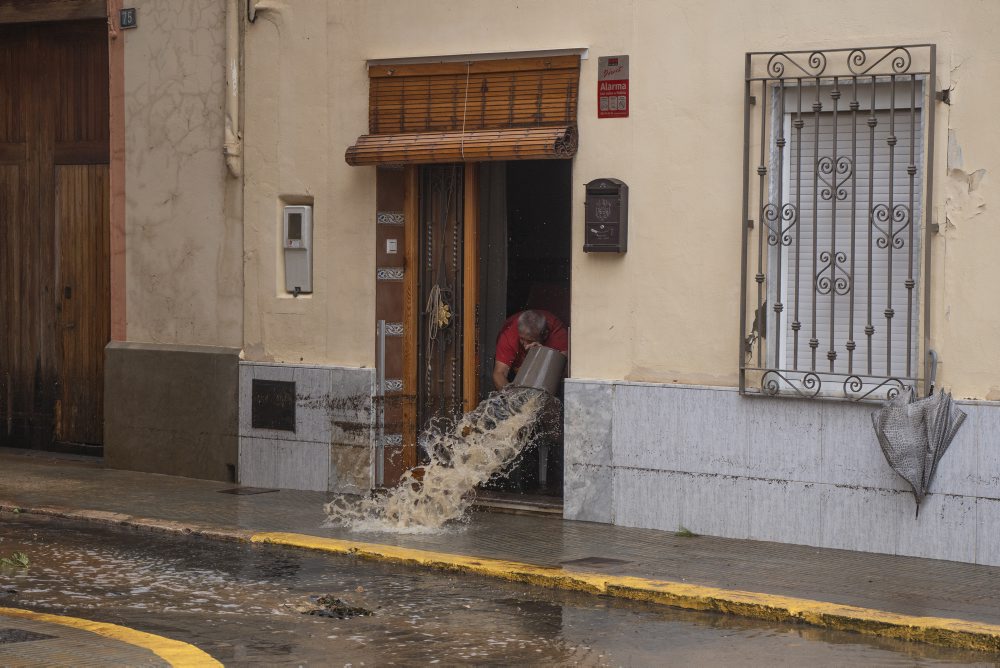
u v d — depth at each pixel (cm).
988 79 957
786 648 763
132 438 1409
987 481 953
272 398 1305
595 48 1118
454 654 737
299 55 1284
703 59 1069
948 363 975
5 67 1538
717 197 1065
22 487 1299
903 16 989
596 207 1105
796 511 1028
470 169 1219
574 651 747
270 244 1310
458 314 1237
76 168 1498
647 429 1093
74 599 862
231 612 830
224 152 1328
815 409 1019
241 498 1245
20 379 1543
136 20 1391
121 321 1421
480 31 1174
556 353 1185
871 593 870
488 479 1202
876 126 1012
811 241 1038
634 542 1041
